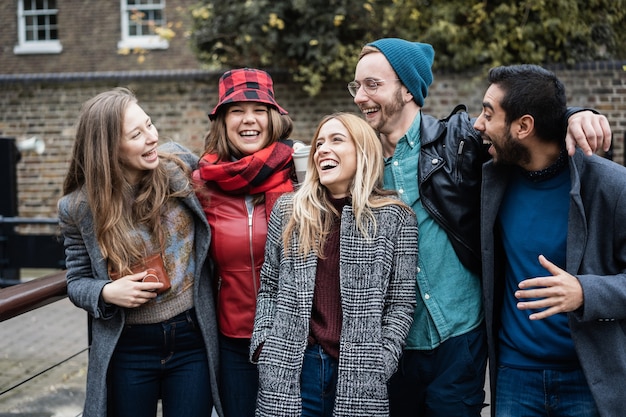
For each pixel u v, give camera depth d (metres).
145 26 13.01
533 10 7.86
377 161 2.26
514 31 7.86
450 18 7.83
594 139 1.88
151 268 2.25
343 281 2.16
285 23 8.05
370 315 2.12
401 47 2.36
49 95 9.09
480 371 2.35
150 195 2.30
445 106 8.21
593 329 1.98
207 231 2.40
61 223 2.31
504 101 2.03
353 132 2.23
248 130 2.58
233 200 2.51
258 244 2.45
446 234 2.31
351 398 2.06
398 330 2.13
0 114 9.20
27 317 7.03
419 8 7.97
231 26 8.13
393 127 2.39
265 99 2.56
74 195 2.29
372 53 2.38
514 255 2.18
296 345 2.15
